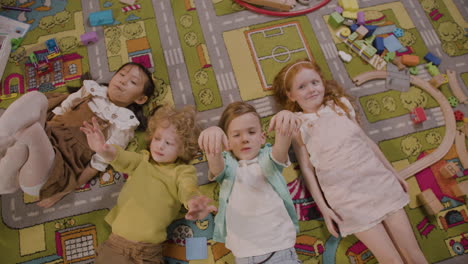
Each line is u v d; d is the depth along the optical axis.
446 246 1.29
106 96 1.37
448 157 1.42
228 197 1.14
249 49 1.57
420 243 1.29
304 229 1.30
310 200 1.34
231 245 1.12
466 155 1.42
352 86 1.52
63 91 1.47
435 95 1.50
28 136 1.03
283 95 1.42
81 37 1.53
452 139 1.44
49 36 1.57
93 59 1.53
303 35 1.60
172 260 1.25
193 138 1.24
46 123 1.29
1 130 0.95
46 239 1.26
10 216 1.28
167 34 1.58
